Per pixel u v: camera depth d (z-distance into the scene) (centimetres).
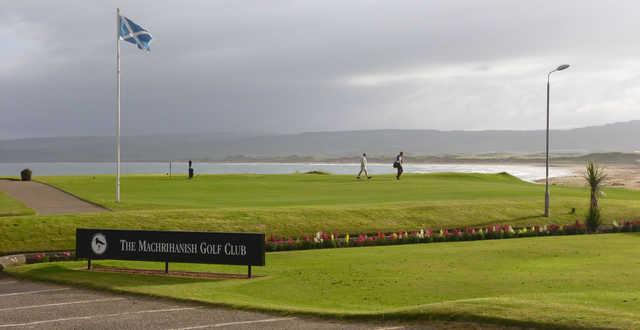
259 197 4456
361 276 2000
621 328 1127
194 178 7031
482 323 1216
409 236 3009
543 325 1170
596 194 3553
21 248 2616
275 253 2612
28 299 1589
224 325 1268
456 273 2050
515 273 2036
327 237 2920
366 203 3944
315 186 5578
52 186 5453
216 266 2247
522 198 4347
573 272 2042
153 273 2033
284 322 1297
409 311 1318
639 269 2105
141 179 6838
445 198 4397
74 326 1265
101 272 2048
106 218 2998
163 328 1244
